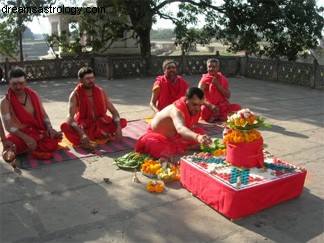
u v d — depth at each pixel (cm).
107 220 336
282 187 354
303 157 500
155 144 469
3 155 466
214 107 647
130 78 1343
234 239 306
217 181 337
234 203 323
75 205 363
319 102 902
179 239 306
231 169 361
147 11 1398
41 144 490
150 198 378
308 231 318
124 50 1705
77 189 399
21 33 1527
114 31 1518
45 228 323
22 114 486
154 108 626
